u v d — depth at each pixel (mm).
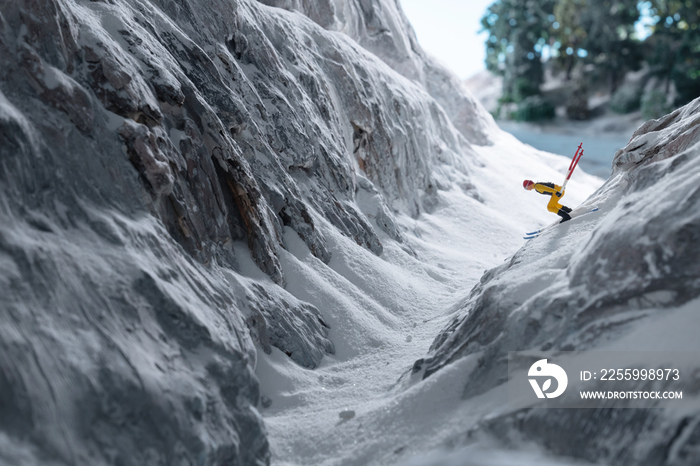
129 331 3973
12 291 3512
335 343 6840
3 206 3883
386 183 12016
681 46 47562
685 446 3133
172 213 5531
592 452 3445
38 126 4523
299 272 7277
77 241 4207
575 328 4137
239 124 7445
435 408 4406
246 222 6801
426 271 9703
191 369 4191
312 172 9172
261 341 5941
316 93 10109
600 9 51281
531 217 15445
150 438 3586
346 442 4516
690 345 3551
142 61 5992
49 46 4949
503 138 22688
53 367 3363
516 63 55719
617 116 48844
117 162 4984
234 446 4086
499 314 4707
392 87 13812
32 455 3004
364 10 17156
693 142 5652
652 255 3975
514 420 3803
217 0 8344
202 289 5074
